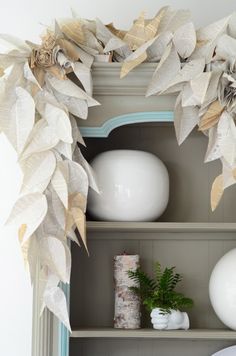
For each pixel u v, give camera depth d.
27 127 1.97
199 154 2.37
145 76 2.05
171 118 2.09
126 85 2.07
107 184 2.13
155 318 2.14
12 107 1.98
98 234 2.31
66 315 1.99
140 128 2.38
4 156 2.41
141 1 2.47
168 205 2.36
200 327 2.29
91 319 2.29
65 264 1.99
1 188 2.40
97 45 2.07
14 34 2.45
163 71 2.04
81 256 2.31
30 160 1.99
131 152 2.18
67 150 2.00
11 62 1.99
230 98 2.03
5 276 2.37
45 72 2.03
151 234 2.32
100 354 2.28
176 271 2.31
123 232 2.31
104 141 2.37
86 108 2.03
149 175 2.15
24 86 2.00
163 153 2.37
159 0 2.47
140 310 2.25
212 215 2.35
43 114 2.00
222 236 2.31
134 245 2.32
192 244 2.32
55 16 2.46
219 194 2.05
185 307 2.27
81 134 2.09
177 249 2.32
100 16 2.46
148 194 2.14
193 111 2.06
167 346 2.29
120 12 2.46
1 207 2.39
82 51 2.05
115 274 2.21
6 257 2.37
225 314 2.10
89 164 2.18
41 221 1.96
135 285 2.18
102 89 2.08
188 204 2.36
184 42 2.04
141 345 2.28
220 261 2.16
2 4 2.46
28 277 2.37
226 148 2.01
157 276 2.21
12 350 2.34
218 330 2.16
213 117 2.04
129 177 2.13
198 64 2.02
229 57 2.02
